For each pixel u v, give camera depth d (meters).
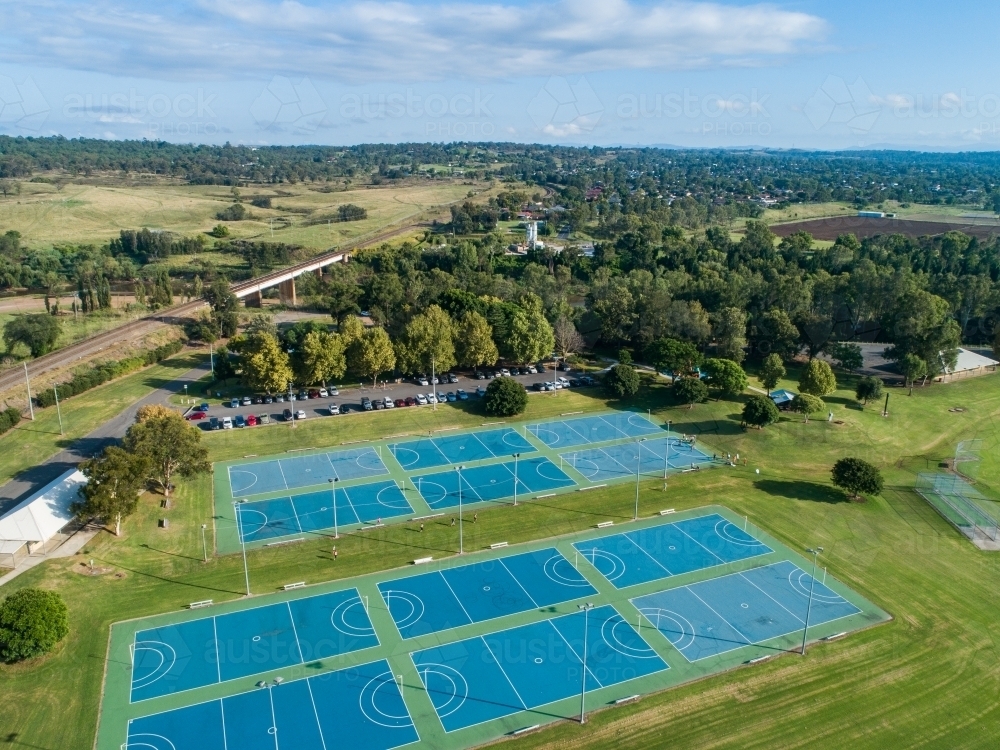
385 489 100.31
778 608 74.38
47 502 84.12
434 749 56.31
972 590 77.62
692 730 58.12
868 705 60.91
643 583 78.75
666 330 155.88
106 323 175.50
